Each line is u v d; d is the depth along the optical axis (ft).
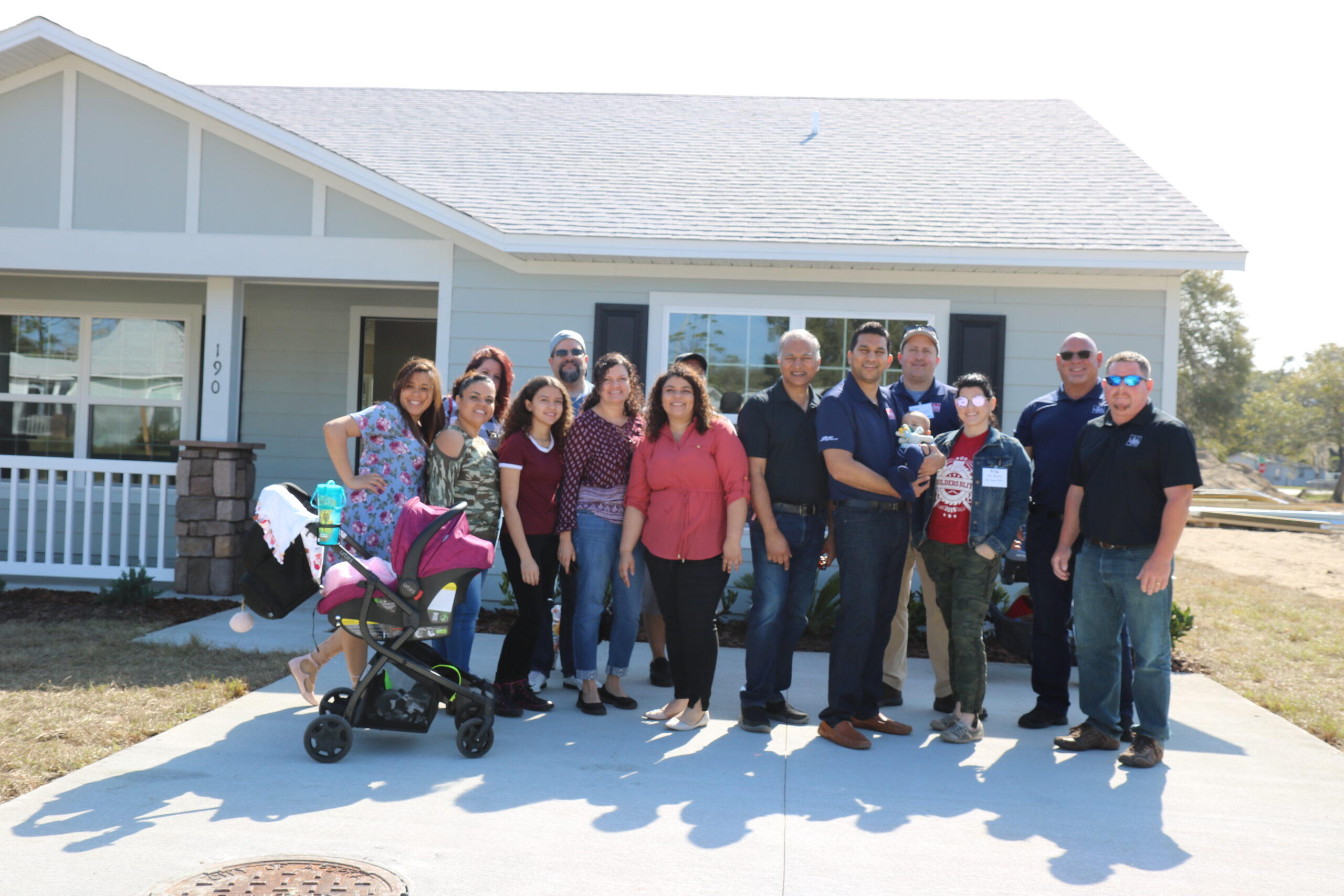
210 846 10.40
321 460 34.71
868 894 9.72
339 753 13.34
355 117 36.19
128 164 27.07
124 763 13.11
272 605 14.97
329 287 34.22
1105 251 24.04
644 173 30.66
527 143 33.71
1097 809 12.35
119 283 33.24
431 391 15.69
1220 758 14.69
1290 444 179.63
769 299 26.35
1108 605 14.90
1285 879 10.34
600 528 16.28
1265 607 30.40
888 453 15.33
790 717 16.30
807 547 15.97
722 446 15.35
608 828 11.22
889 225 26.07
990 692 19.06
